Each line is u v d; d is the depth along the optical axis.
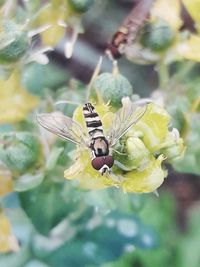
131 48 0.05
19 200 0.05
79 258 0.06
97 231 0.06
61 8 0.05
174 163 0.05
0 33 0.05
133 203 0.05
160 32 0.05
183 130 0.05
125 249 0.06
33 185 0.05
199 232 0.08
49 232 0.05
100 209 0.05
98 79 0.05
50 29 0.05
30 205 0.05
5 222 0.05
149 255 0.07
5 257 0.06
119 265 0.07
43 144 0.05
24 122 0.05
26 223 0.06
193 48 0.05
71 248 0.06
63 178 0.05
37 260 0.06
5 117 0.05
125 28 0.05
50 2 0.05
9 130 0.05
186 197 0.08
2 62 0.05
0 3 0.05
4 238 0.05
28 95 0.05
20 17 0.05
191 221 0.08
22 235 0.06
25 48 0.05
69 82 0.06
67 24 0.05
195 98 0.05
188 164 0.05
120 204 0.05
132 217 0.06
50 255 0.06
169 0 0.05
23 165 0.05
